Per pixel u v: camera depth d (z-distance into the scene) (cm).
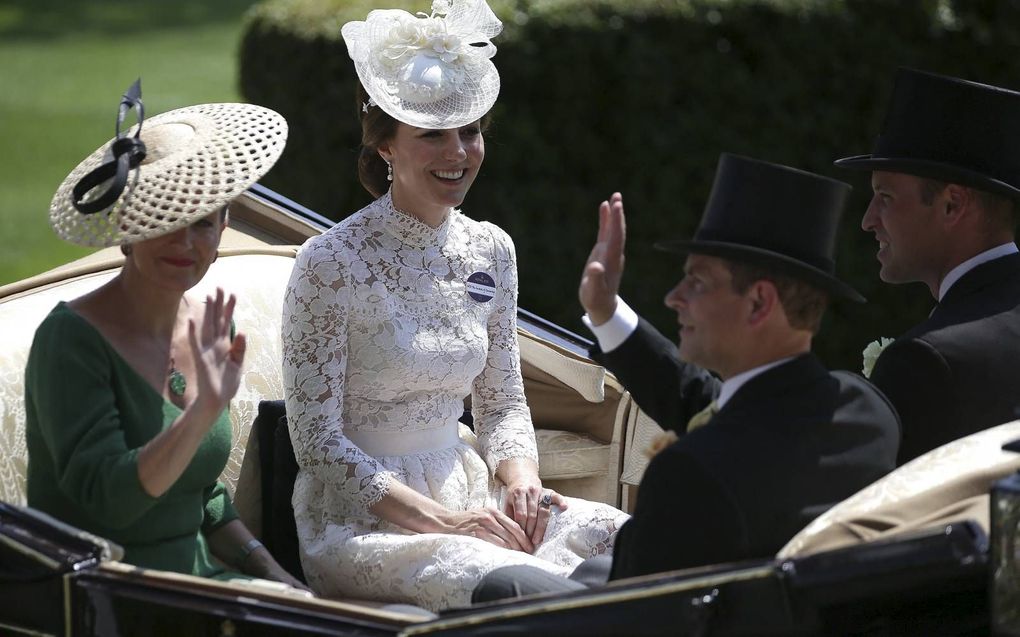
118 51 6888
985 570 815
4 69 6469
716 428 922
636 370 1109
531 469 1373
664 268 2733
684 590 838
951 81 1212
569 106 2630
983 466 912
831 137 2753
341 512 1297
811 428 928
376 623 923
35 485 1114
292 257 1570
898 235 1228
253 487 1377
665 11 2630
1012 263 1190
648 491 903
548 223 2672
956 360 1104
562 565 1278
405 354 1291
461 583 1180
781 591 819
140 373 1123
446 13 1326
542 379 1529
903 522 875
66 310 1105
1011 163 1198
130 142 1087
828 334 2812
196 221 1102
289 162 2764
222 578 1185
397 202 1320
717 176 994
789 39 2689
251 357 1410
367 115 1320
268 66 2755
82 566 994
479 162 1334
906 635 955
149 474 1023
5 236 4147
